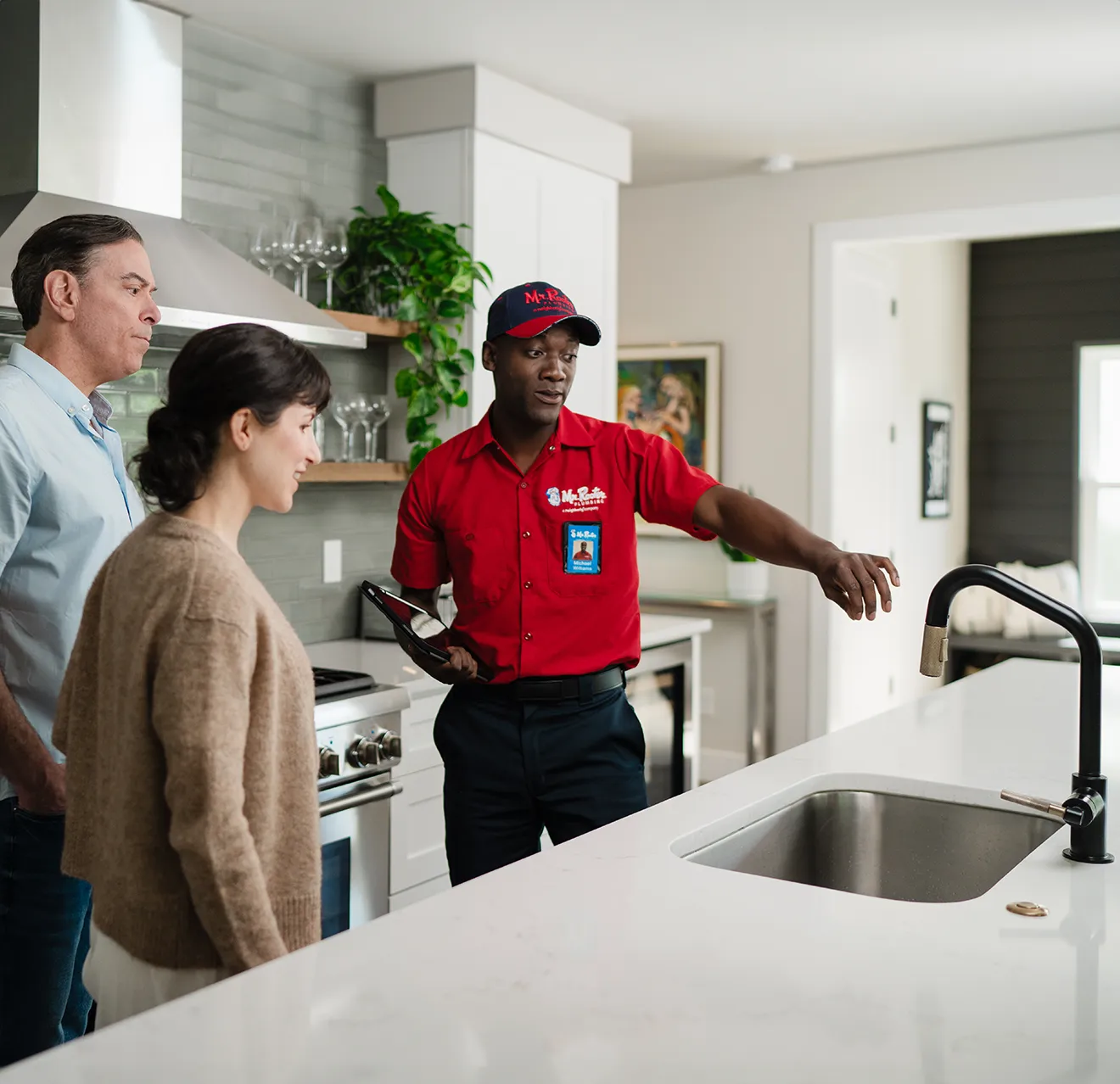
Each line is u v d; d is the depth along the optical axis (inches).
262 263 128.0
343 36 131.2
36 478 74.1
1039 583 255.6
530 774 83.0
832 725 201.8
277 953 48.6
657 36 134.1
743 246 203.6
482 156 144.1
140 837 49.9
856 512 213.5
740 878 52.2
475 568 83.2
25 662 76.0
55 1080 34.2
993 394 280.7
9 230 96.7
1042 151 178.9
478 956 43.2
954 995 40.1
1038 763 74.1
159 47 113.7
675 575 214.1
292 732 52.5
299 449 53.8
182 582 48.8
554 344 80.7
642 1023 37.8
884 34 134.6
